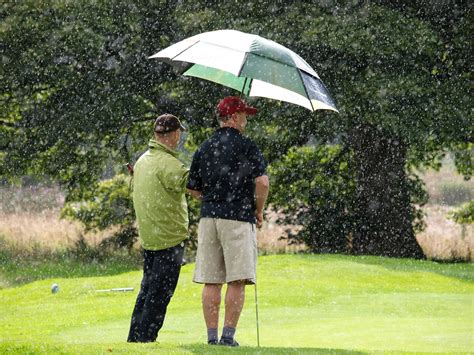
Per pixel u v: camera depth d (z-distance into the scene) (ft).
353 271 136.26
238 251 59.26
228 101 60.75
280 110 187.32
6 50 204.03
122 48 206.39
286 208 227.61
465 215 239.71
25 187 305.94
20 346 55.98
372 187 209.05
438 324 81.76
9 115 225.35
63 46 199.62
